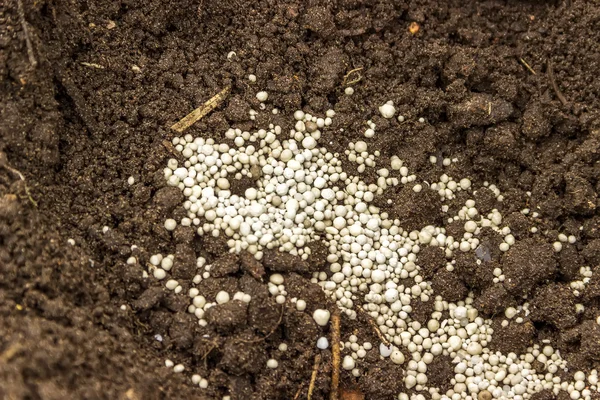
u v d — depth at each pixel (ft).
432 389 1.20
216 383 1.15
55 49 1.18
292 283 1.17
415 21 1.26
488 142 1.24
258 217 1.19
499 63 1.25
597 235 1.22
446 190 1.24
